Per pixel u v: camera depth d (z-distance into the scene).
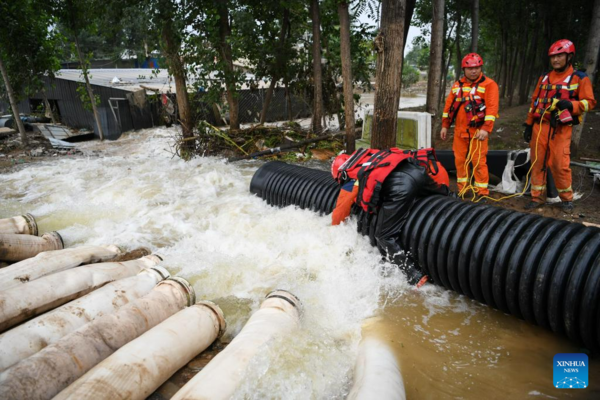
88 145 13.20
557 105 4.85
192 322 3.03
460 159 5.78
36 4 12.13
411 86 36.78
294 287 3.85
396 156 3.97
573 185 6.06
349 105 8.80
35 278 3.84
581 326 2.90
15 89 12.98
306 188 5.60
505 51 14.56
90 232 5.46
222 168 8.66
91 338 2.76
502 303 3.42
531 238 3.29
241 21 10.06
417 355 3.08
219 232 5.27
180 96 10.28
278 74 11.80
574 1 11.95
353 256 4.38
